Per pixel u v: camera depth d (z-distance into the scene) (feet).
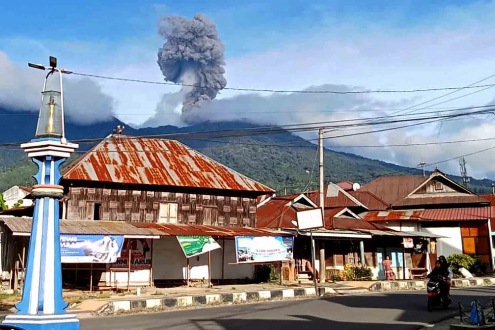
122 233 82.23
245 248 94.38
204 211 105.19
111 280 91.04
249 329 46.98
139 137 112.37
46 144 30.12
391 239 126.93
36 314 28.50
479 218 140.67
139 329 48.11
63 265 86.53
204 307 70.33
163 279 96.84
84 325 51.60
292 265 107.86
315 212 85.46
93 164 98.32
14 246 83.05
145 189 99.76
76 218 93.30
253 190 108.99
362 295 82.89
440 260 63.77
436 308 62.59
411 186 195.83
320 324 50.01
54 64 32.58
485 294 80.23
